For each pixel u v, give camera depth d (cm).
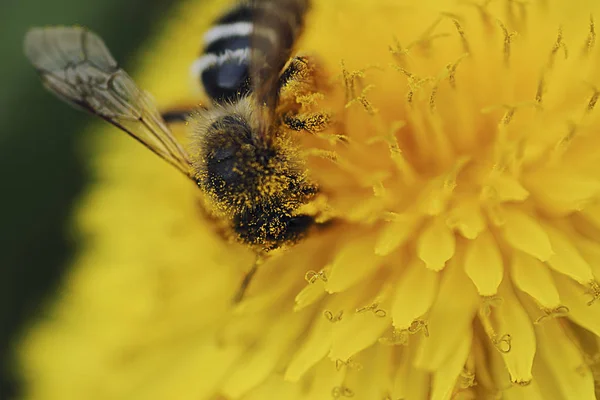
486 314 6
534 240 6
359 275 6
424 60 6
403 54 6
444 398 5
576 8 6
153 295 6
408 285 6
